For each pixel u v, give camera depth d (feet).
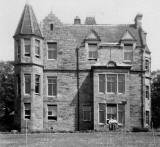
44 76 182.29
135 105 183.52
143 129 171.32
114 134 144.15
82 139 116.26
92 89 180.65
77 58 183.73
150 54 193.36
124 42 185.37
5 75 274.36
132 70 184.55
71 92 182.50
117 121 174.29
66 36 184.65
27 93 171.63
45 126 180.55
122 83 176.35
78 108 181.78
